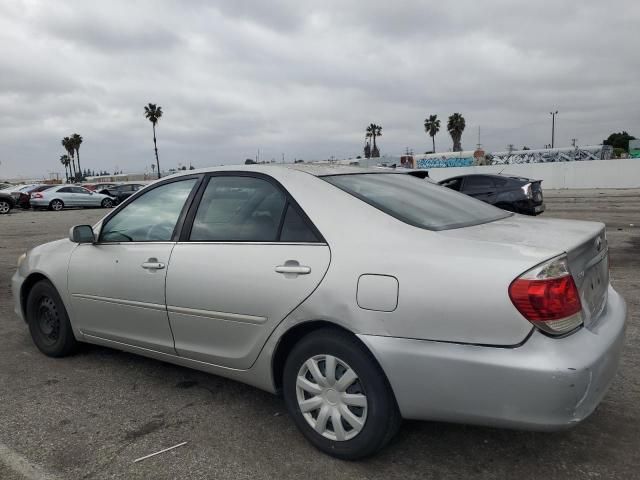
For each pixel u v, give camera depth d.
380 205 3.04
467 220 3.15
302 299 2.88
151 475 2.79
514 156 54.97
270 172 3.39
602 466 2.78
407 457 2.92
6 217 23.48
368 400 2.73
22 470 2.84
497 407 2.40
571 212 17.39
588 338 2.48
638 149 61.09
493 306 2.39
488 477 2.72
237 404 3.63
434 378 2.51
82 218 22.33
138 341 3.85
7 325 5.62
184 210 3.67
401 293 2.58
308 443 3.09
